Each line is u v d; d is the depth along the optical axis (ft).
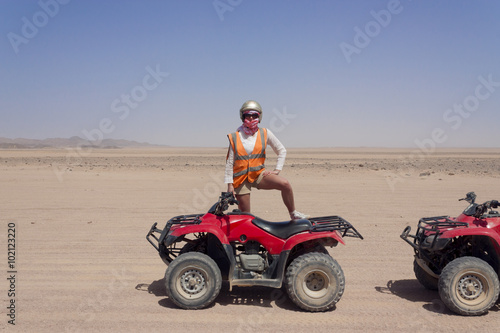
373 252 28.81
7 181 74.38
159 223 38.11
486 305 18.54
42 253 27.91
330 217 21.42
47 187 65.72
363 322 17.80
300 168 107.34
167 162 142.00
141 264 25.79
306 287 19.04
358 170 101.60
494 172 97.09
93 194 57.82
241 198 21.59
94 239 31.89
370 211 44.88
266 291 21.91
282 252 19.43
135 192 60.44
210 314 18.62
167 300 20.20
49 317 17.93
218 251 20.54
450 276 18.58
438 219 21.66
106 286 21.93
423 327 17.35
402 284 22.79
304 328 17.12
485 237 20.01
